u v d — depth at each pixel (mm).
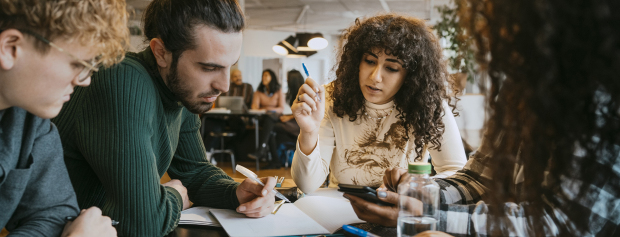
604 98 477
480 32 568
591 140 502
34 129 734
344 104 1506
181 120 1266
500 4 518
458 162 1449
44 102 630
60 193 780
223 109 5902
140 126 928
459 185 982
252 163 6121
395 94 1463
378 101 1430
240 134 6207
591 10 436
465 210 833
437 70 1397
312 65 10695
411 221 794
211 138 5805
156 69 1035
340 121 1555
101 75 925
